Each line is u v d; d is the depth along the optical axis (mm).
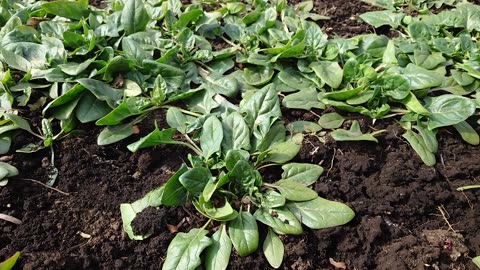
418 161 587
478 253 509
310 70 679
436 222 535
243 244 488
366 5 878
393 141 608
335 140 598
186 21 753
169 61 692
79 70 619
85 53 667
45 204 539
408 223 532
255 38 736
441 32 771
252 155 567
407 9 860
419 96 652
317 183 554
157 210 518
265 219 504
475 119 644
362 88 626
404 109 635
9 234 512
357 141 601
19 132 601
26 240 506
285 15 798
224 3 854
